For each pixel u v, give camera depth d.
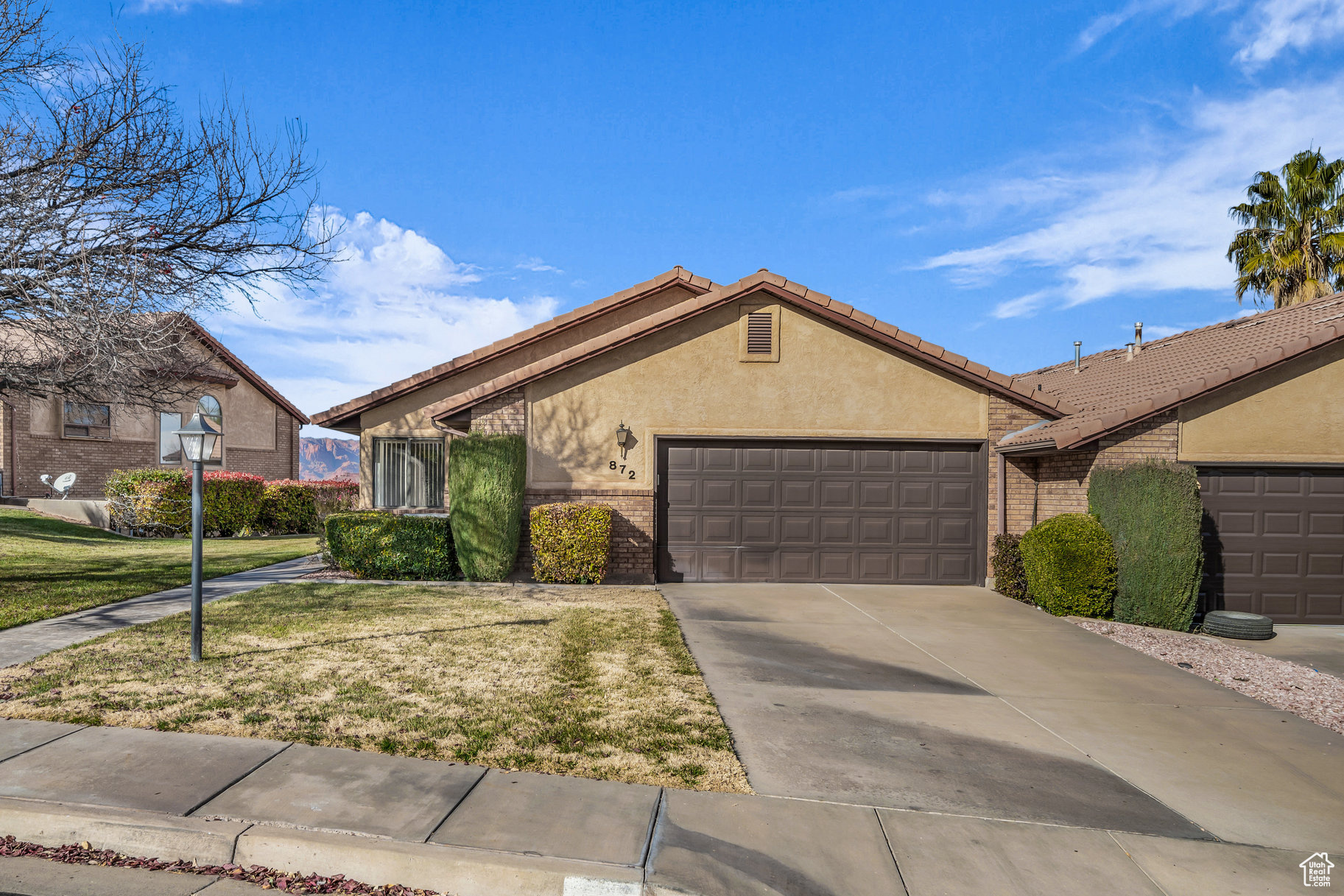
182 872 3.77
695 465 12.34
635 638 8.09
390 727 5.30
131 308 8.59
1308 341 10.59
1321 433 10.88
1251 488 10.93
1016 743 5.52
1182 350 14.69
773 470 12.40
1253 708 6.53
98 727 5.14
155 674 6.34
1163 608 9.82
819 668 7.36
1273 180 26.80
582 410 12.22
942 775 4.89
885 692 6.66
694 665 7.22
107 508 18.25
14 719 5.25
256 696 5.83
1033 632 9.20
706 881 3.58
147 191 8.98
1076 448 11.24
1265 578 10.88
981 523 12.49
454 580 11.91
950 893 3.59
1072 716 6.16
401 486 16.02
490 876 3.63
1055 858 3.92
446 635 7.97
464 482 11.67
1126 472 10.25
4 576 11.05
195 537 6.81
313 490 22.00
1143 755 5.36
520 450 11.88
